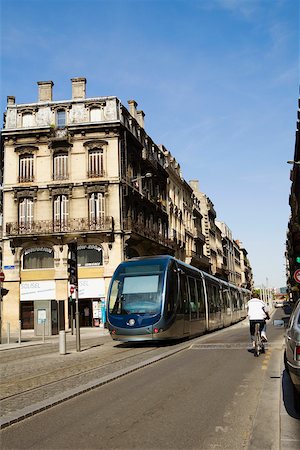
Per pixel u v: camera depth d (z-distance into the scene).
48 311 32.69
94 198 41.47
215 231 93.00
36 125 42.88
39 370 12.95
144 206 48.12
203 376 10.57
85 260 40.94
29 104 43.34
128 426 6.54
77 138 42.25
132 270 19.98
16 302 40.78
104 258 40.41
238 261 137.50
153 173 51.44
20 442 5.91
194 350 16.36
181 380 10.11
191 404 7.79
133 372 11.53
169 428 6.42
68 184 41.50
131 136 44.66
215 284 30.38
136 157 46.53
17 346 22.98
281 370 11.18
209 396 8.41
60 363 14.48
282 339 20.67
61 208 41.66
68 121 42.72
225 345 17.53
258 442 5.76
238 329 29.55
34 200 41.84
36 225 41.28
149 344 20.34
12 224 41.62
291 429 6.30
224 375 10.66
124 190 42.19
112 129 41.97
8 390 9.64
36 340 28.36
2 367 14.22
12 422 6.76
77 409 7.61
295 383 6.46
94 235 40.50
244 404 7.77
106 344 21.86
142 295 19.09
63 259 40.84
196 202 77.25
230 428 6.40
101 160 41.94
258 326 14.43
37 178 42.12
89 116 42.62
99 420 6.89
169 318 18.95
